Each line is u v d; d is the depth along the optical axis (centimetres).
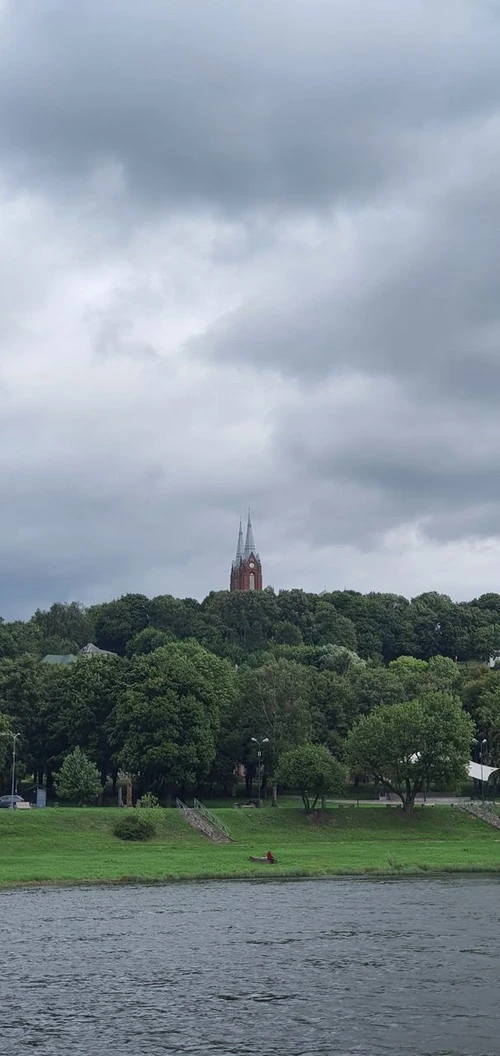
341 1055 4803
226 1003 5684
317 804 16750
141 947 7175
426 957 6819
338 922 8150
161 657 17138
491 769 16712
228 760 16675
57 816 13112
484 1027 5222
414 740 15075
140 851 12181
